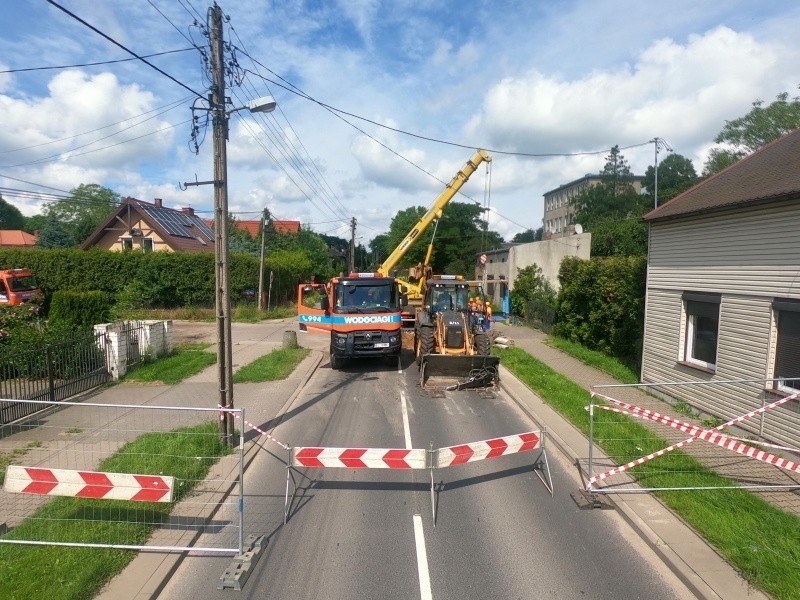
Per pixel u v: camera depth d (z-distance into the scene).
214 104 8.54
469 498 6.76
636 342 15.47
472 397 12.41
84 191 61.97
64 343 11.53
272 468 7.74
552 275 30.30
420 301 22.12
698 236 10.84
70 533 5.56
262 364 15.58
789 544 5.30
